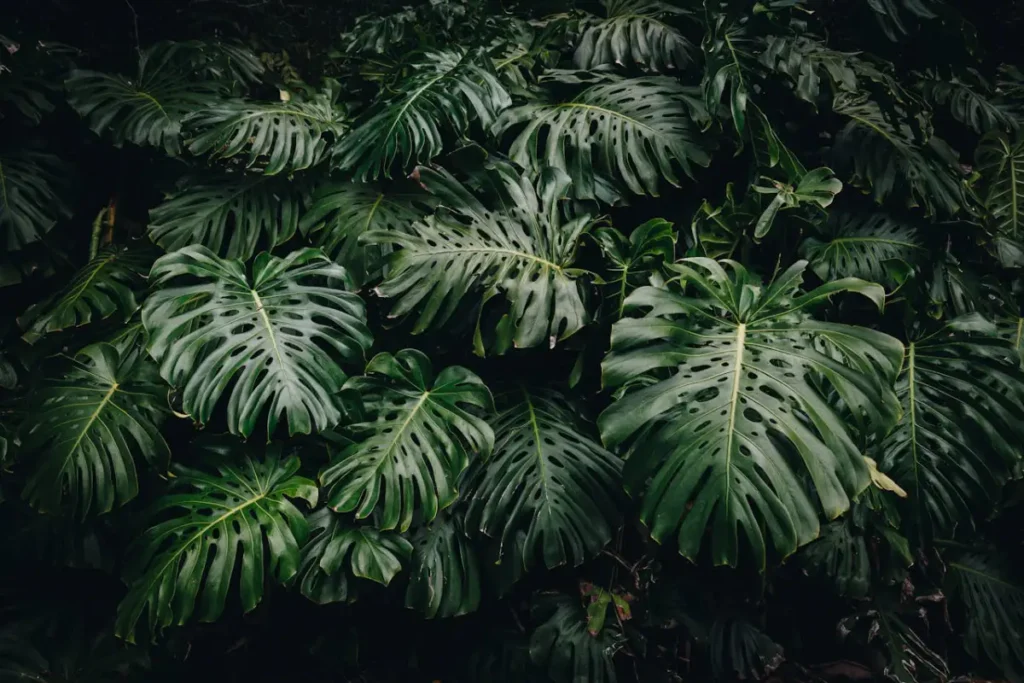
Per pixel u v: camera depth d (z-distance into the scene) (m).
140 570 2.01
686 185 2.99
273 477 2.21
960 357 2.44
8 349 2.78
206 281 2.32
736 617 2.62
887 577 2.52
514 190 2.50
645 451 1.84
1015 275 3.02
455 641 2.60
